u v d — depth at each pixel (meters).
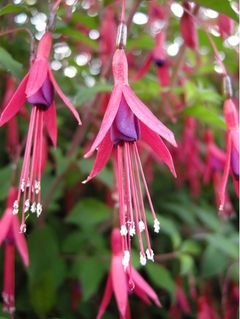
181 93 0.15
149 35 0.17
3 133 0.17
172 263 0.18
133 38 0.18
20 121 0.16
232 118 0.10
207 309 0.17
